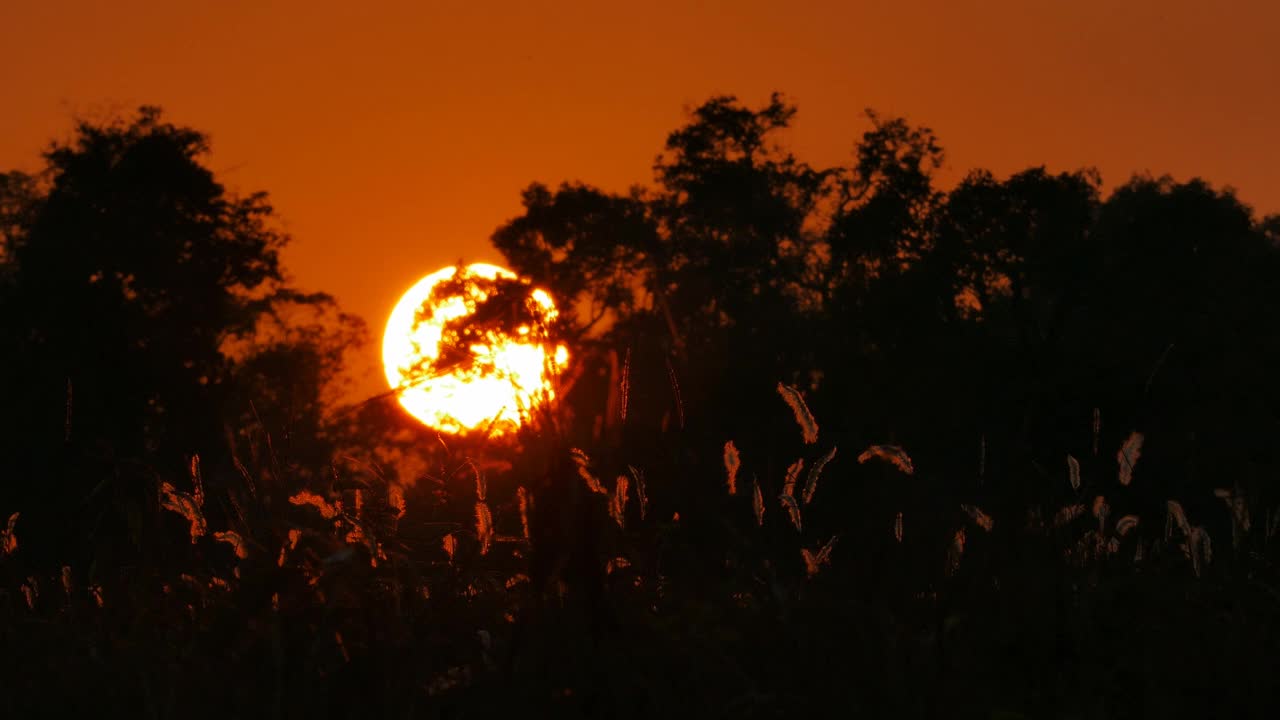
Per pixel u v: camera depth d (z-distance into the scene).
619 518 6.82
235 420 74.50
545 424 6.29
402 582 7.09
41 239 94.56
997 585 7.20
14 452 64.94
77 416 73.31
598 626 6.27
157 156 96.75
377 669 6.35
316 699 6.28
